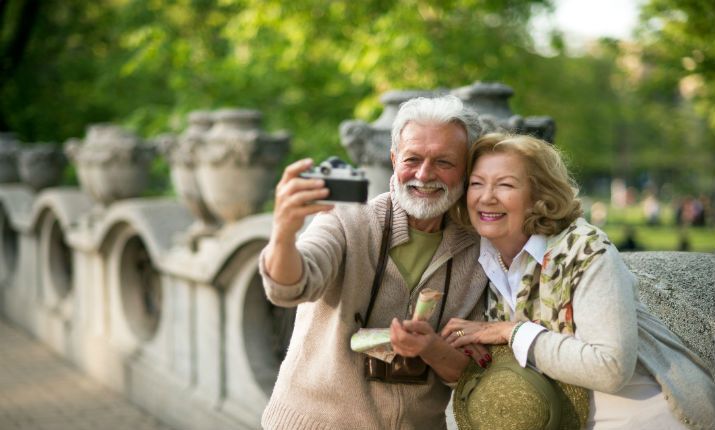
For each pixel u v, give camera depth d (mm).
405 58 6770
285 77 8383
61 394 5906
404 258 2049
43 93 13227
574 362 1762
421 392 2061
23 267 8312
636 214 37438
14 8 12727
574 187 1995
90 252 6262
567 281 1836
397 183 1985
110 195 6137
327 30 7730
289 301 1806
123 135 6164
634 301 1830
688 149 28031
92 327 6418
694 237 22078
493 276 2035
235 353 4266
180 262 4641
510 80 7629
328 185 1698
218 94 8547
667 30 6469
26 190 8852
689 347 2285
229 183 4391
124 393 5703
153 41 8359
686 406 1835
